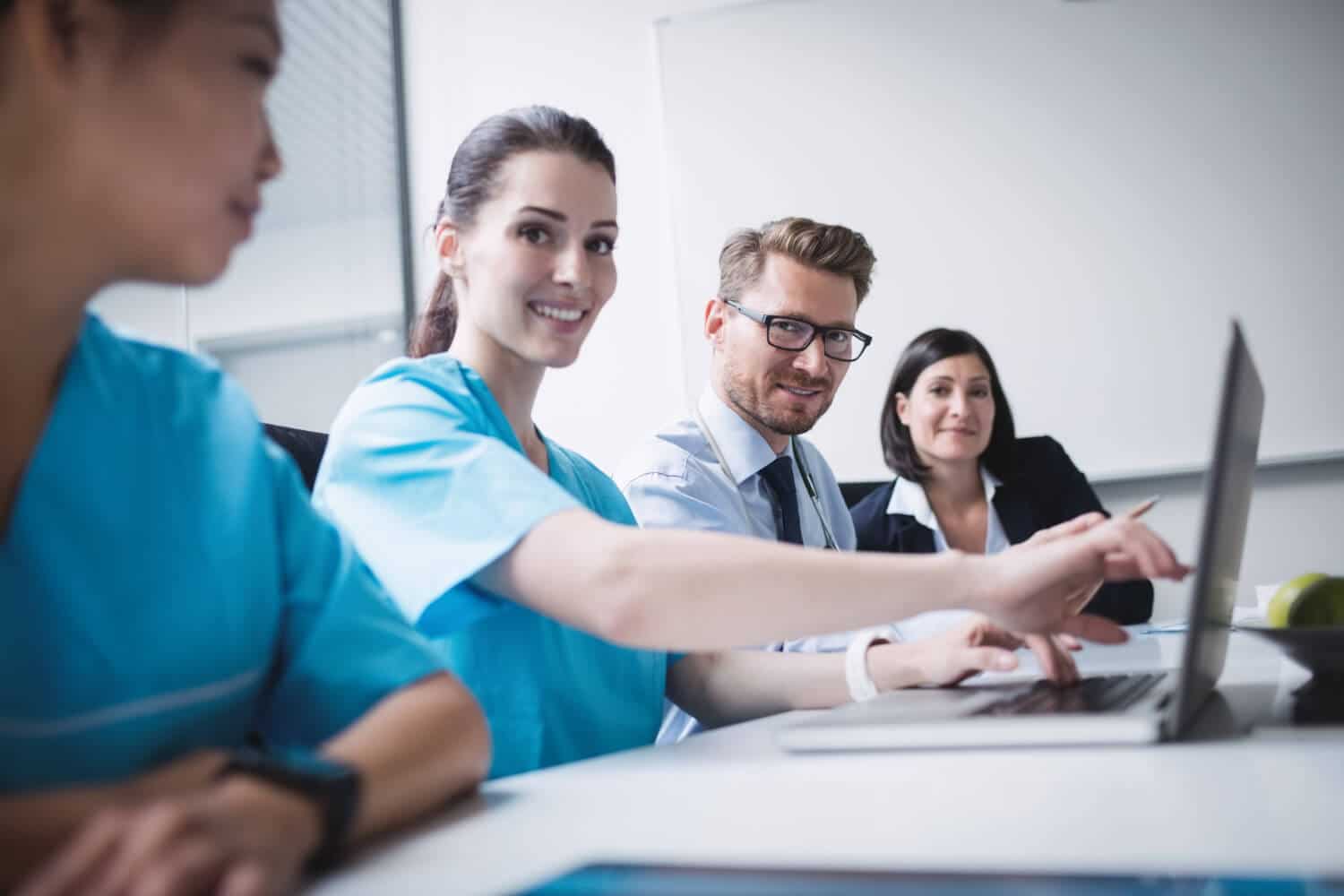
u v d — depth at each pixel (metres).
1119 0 2.56
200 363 0.55
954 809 0.38
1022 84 2.62
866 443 2.64
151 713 0.45
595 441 2.86
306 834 0.33
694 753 0.59
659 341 2.83
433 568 0.71
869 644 0.86
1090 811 0.37
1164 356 2.50
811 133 2.75
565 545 0.66
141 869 0.27
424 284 3.04
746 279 1.54
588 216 0.92
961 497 2.22
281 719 0.52
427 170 3.04
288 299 2.92
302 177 2.88
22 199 0.38
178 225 0.40
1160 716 0.49
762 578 0.60
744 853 0.34
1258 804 0.36
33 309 0.41
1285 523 2.40
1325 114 2.44
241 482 0.51
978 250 2.62
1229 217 2.48
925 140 2.67
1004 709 0.57
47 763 0.42
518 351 0.93
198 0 0.39
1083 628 0.63
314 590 0.54
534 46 2.97
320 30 2.89
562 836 0.38
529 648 0.84
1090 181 2.56
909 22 2.69
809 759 0.53
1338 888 0.28
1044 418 2.56
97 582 0.44
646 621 0.62
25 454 0.44
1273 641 0.66
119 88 0.38
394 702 0.48
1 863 0.30
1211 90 2.50
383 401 0.82
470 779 0.47
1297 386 2.42
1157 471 2.48
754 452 1.52
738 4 2.80
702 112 2.82
